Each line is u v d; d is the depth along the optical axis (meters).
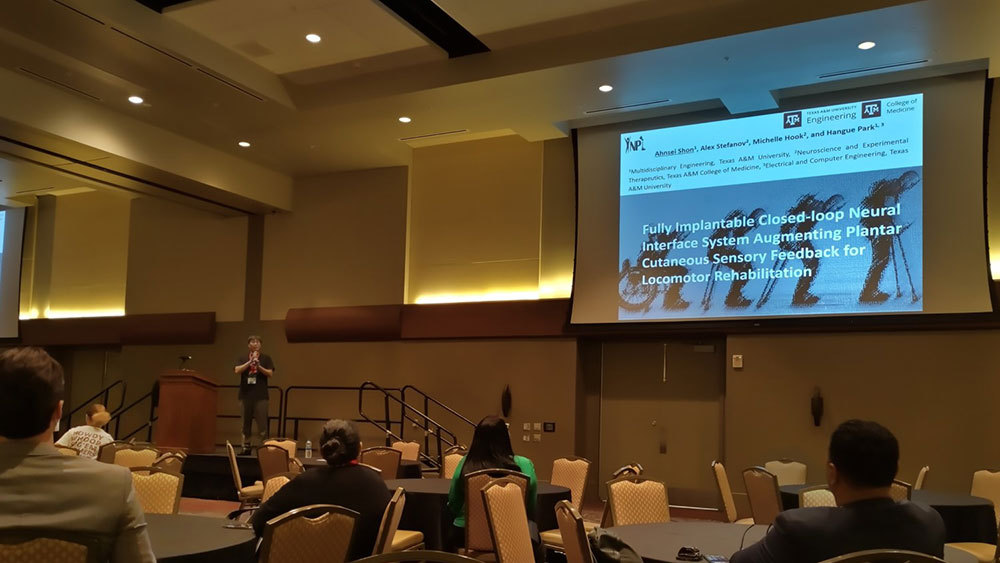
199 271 15.05
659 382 11.52
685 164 10.89
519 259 12.34
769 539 2.80
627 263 11.13
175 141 11.86
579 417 11.69
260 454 8.80
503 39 9.19
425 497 6.49
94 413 8.15
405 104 10.30
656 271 10.94
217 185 12.60
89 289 16.39
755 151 10.48
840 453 2.73
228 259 14.79
